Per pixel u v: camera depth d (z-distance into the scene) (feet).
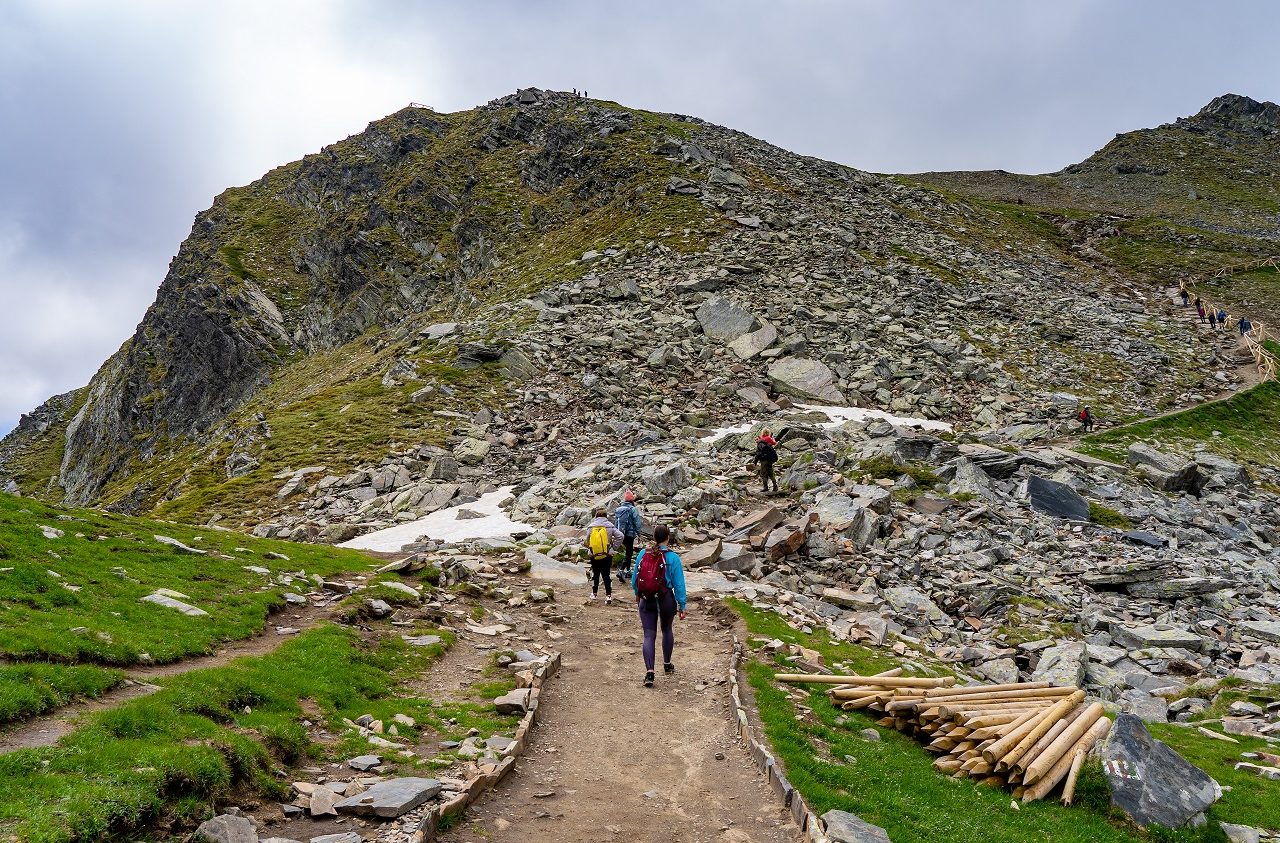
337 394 212.43
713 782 41.29
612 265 285.84
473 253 431.43
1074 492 135.03
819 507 116.06
